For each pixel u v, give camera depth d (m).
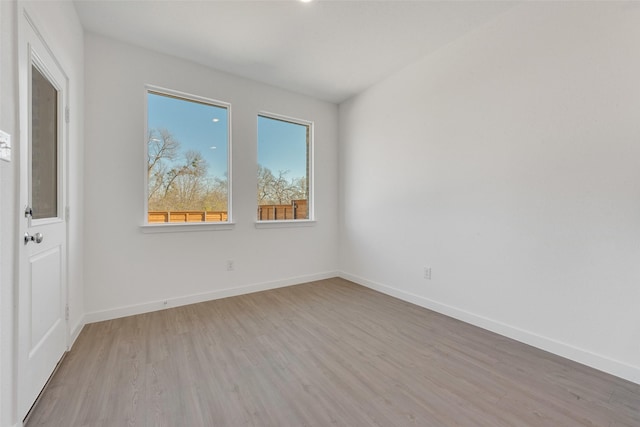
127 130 2.63
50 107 1.71
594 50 1.80
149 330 2.34
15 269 1.22
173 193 2.95
